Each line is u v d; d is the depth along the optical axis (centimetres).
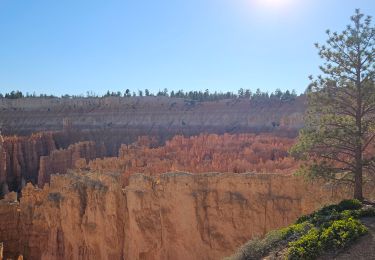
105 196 4562
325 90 2881
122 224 4516
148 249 4219
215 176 4016
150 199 4275
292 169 4697
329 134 2786
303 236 2212
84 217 4694
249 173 3938
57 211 5003
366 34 2744
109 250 4472
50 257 4909
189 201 4028
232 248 3838
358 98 2802
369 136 2894
